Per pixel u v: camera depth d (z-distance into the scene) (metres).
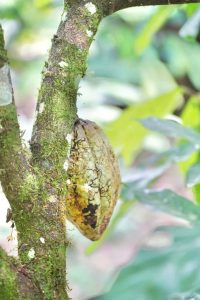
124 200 1.67
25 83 3.35
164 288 1.51
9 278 0.97
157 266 1.54
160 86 3.16
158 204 1.60
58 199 1.03
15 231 1.11
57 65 1.07
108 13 1.13
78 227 1.11
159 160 1.76
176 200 1.60
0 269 0.97
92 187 1.08
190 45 3.01
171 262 1.53
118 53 3.32
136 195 1.63
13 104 1.00
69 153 1.06
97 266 3.68
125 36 3.22
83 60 1.08
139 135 2.08
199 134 1.61
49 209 1.02
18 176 1.01
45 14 3.24
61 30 1.09
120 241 3.83
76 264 3.52
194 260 1.53
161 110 2.07
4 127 0.99
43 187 1.02
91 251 1.80
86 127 1.09
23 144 1.03
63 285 1.02
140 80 3.24
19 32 3.29
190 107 2.07
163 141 3.32
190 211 1.58
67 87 1.07
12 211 1.03
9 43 3.32
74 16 1.10
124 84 3.22
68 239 1.10
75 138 1.08
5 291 0.97
